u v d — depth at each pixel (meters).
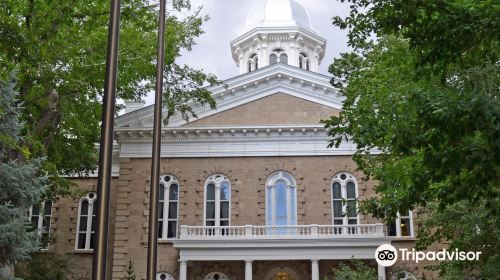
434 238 22.64
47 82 24.22
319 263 36.56
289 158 39.16
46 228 41.09
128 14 27.72
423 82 16.53
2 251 17.17
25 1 24.70
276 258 35.75
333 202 38.50
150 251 14.38
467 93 11.96
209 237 35.91
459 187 13.97
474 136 13.14
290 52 59.91
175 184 39.34
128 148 39.66
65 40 25.88
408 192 15.99
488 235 20.38
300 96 39.94
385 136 18.05
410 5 12.30
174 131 39.25
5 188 17.48
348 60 21.81
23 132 24.16
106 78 11.81
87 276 40.38
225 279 36.91
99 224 10.74
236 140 39.47
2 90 17.86
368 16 16.48
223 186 39.06
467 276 25.23
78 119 27.89
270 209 38.41
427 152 12.47
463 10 11.70
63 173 35.00
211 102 32.81
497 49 13.40
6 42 23.12
